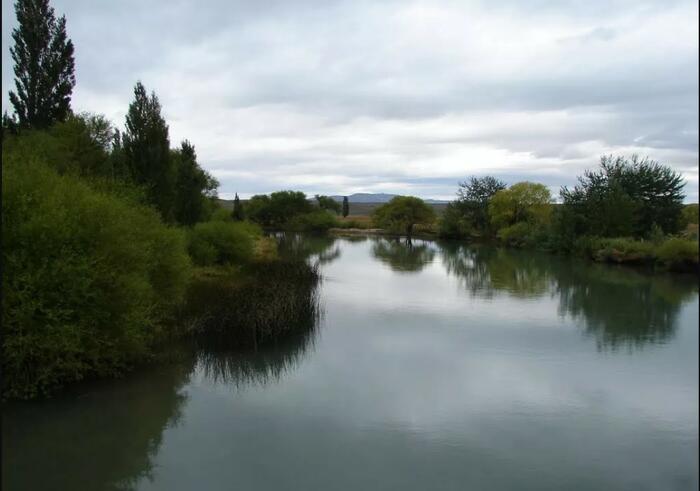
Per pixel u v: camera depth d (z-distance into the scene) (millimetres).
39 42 29578
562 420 11656
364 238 80250
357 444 10383
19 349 10984
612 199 46688
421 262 44562
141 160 27438
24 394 11664
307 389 13297
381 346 17297
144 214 16578
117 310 12344
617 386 13711
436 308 23688
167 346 15297
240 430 10906
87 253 11922
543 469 9578
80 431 10602
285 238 71062
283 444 10312
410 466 9586
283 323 16484
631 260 41625
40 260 11188
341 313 22344
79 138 26688
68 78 30750
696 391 13406
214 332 15523
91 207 12305
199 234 30859
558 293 28172
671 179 47938
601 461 9883
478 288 29641
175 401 12312
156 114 27953
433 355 16312
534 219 63219
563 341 18078
